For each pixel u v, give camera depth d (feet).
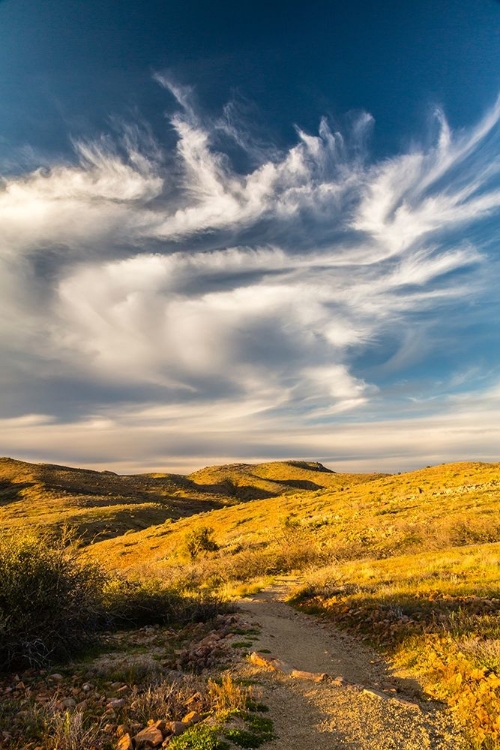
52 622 26.99
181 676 22.56
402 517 108.27
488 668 20.29
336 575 54.13
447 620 29.14
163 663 25.52
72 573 29.55
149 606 39.04
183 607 39.27
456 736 15.93
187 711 17.72
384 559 67.15
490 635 25.23
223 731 15.19
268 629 32.94
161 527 198.39
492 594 34.63
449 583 41.22
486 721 16.29
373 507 133.28
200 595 42.70
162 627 36.76
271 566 73.56
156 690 19.17
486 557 52.60
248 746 14.67
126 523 248.52
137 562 126.00
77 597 29.30
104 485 533.96
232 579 67.72
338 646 29.32
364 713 17.53
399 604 34.96
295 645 29.09
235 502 448.65
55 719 16.97
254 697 19.02
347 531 99.14
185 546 108.17
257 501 224.53
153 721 16.53
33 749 15.28
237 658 24.89
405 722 16.92
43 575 27.04
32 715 17.94
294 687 20.42
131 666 24.20
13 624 25.26
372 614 33.50
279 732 16.03
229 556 88.79
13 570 26.53
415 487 171.63
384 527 94.53
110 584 39.50
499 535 76.13
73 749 14.76
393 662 24.95
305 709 18.02
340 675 23.31
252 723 16.24
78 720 16.14
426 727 16.60
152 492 509.35
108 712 17.98
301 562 74.18
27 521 242.99
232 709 17.15
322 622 36.37
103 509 298.76
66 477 558.15
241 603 47.39
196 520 198.18
